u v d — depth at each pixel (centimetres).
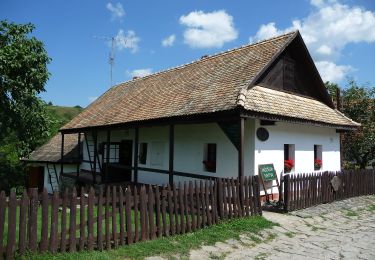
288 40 1336
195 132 1419
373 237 849
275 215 1025
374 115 2148
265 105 1142
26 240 590
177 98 1393
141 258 640
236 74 1285
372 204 1277
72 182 2108
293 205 1084
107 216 677
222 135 1302
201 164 1379
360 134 2128
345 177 1343
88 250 648
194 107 1191
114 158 1944
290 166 1321
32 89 1502
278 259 684
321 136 1539
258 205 984
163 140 1592
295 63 1485
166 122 1274
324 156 1553
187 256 669
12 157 2241
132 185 1546
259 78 1284
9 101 1478
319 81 1573
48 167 2427
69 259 592
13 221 572
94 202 665
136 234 715
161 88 1689
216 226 852
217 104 1109
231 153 1264
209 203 870
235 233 819
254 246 761
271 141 1262
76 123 2083
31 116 1574
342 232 895
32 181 2453
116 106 1891
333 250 744
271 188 1245
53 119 1984
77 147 2441
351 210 1156
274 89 1353
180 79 1642
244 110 1023
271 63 1266
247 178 962
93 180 1777
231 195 919
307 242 801
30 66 1477
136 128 1480
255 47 1454
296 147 1382
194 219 818
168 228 771
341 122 1526
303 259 685
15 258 571
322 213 1081
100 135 2116
